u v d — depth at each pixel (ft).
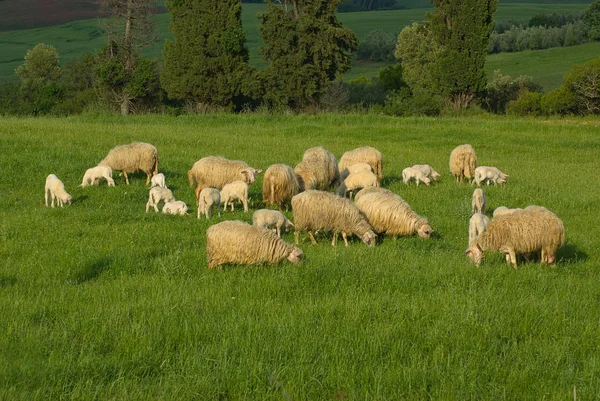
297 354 32.76
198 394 29.17
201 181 69.05
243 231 45.70
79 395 28.73
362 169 74.02
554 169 98.32
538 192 78.59
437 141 125.90
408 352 33.73
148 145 76.38
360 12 608.60
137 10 216.74
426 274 45.29
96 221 59.67
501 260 50.93
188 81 213.66
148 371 31.30
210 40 213.66
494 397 29.63
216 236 45.75
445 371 31.86
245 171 67.31
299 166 69.87
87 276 45.68
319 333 35.12
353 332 35.50
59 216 61.00
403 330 35.73
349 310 38.22
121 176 79.82
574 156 114.11
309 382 30.37
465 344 34.47
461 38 217.56
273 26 206.80
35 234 54.60
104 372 30.71
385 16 567.18
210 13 213.05
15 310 37.37
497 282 44.52
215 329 35.27
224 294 40.91
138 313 37.35
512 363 32.76
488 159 108.06
